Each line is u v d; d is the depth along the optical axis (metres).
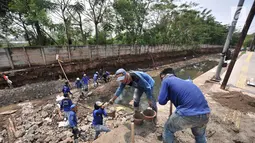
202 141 1.84
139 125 2.73
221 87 5.08
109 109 6.54
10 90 8.52
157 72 15.55
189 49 31.41
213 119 2.98
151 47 21.41
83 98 8.34
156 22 21.44
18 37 13.04
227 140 2.37
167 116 3.09
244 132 2.59
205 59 28.34
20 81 9.63
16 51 9.66
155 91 9.48
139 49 19.42
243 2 4.95
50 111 6.59
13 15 11.90
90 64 13.88
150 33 21.41
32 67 10.47
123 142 2.29
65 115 5.77
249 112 3.31
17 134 4.86
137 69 17.36
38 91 8.86
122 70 2.63
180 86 1.67
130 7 17.53
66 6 13.81
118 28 18.70
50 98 8.27
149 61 20.84
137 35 20.41
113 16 17.25
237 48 4.52
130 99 8.24
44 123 5.63
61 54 11.96
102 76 12.02
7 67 9.45
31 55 10.38
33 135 4.76
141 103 6.91
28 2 11.08
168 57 25.27
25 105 7.28
